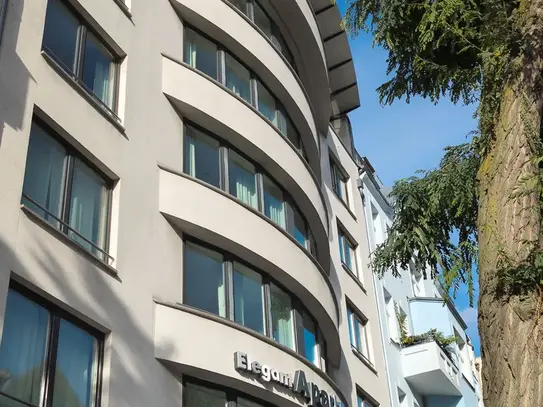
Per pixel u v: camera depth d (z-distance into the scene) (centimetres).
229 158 1534
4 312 861
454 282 891
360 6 938
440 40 845
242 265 1427
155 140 1352
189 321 1217
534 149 641
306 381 1393
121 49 1351
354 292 2162
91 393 1005
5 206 927
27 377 901
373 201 2716
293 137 1877
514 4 771
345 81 2633
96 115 1199
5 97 991
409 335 2567
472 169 852
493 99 710
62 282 989
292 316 1527
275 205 1638
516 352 551
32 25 1099
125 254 1161
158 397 1112
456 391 2517
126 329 1096
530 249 586
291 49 2080
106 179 1202
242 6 1822
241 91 1672
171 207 1310
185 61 1564
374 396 2033
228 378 1234
